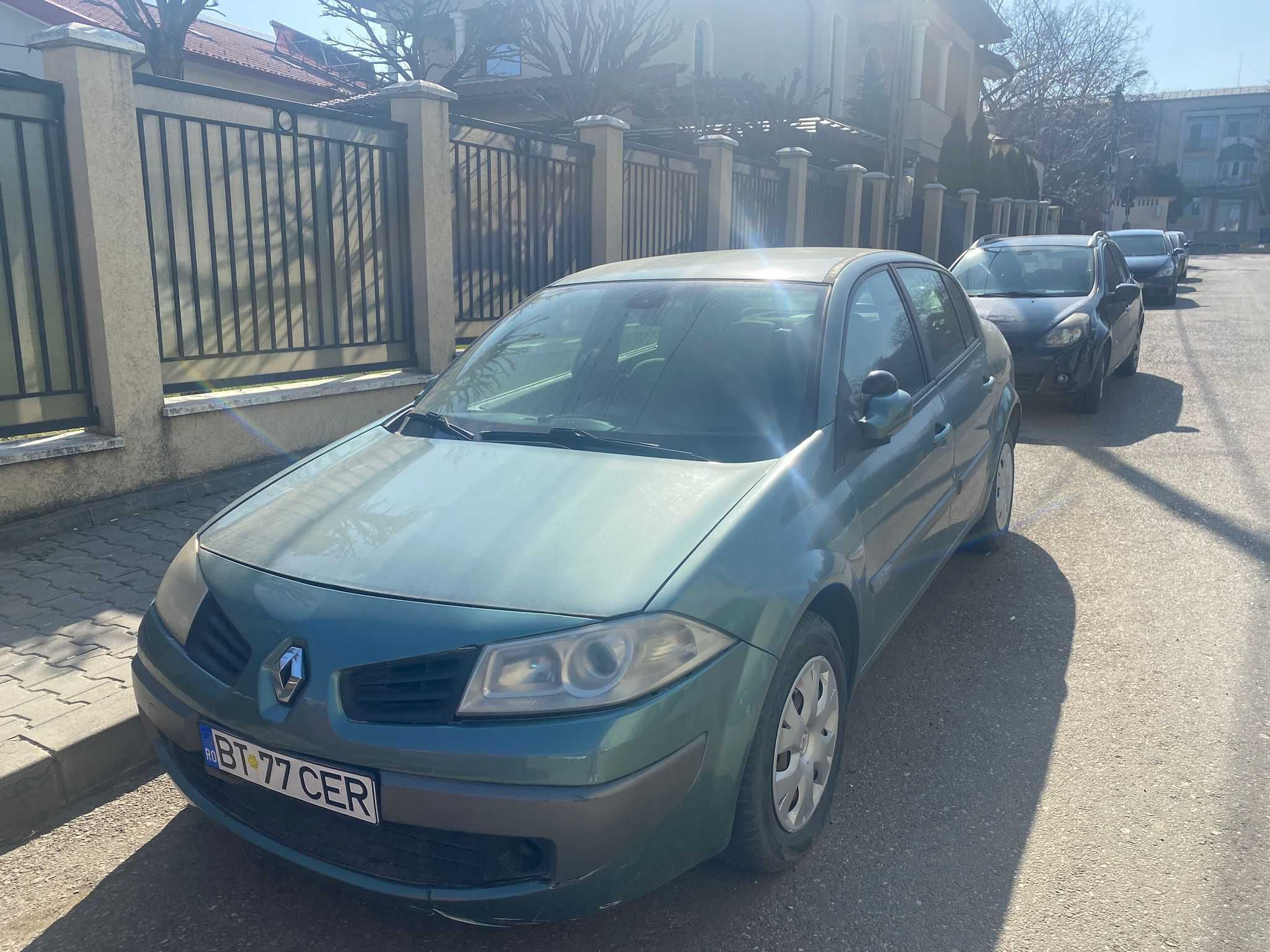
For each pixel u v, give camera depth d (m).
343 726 2.13
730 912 2.49
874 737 3.35
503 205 7.68
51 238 4.86
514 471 2.77
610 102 13.27
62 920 2.50
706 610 2.25
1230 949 2.33
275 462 5.88
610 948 2.38
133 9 11.59
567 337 3.51
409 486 2.78
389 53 16.08
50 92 4.75
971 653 3.99
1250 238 74.62
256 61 18.88
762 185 11.85
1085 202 42.66
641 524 2.42
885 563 3.13
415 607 2.22
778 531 2.53
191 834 2.86
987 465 4.49
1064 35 41.38
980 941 2.37
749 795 2.38
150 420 5.24
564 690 2.08
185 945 2.40
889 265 3.96
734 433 2.90
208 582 2.55
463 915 2.13
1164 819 2.85
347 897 2.58
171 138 5.34
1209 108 77.25
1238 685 3.67
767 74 21.80
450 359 7.16
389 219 6.71
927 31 27.70
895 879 2.61
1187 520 5.61
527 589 2.22
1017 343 8.22
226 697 2.30
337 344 6.44
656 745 2.11
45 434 5.10
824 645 2.68
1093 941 2.36
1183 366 11.20
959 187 23.11
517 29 15.04
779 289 3.42
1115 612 4.37
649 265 3.92
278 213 5.97
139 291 5.10
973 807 2.93
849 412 3.07
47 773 2.92
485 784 2.04
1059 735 3.35
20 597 4.08
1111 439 7.66
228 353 5.77
